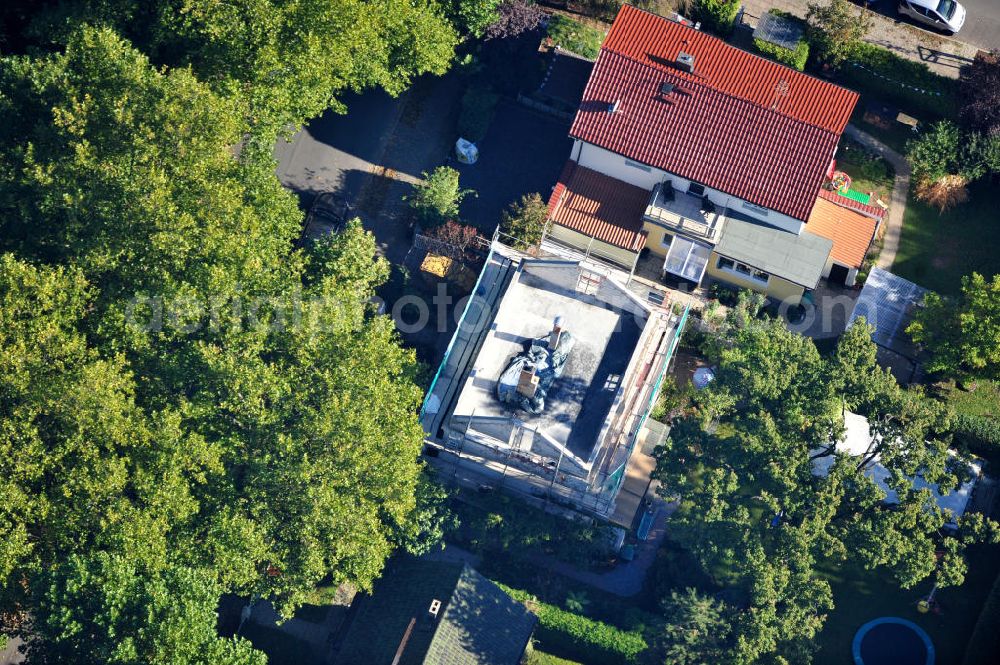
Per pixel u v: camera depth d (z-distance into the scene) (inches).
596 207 4005.9
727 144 3887.8
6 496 3093.0
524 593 3634.4
